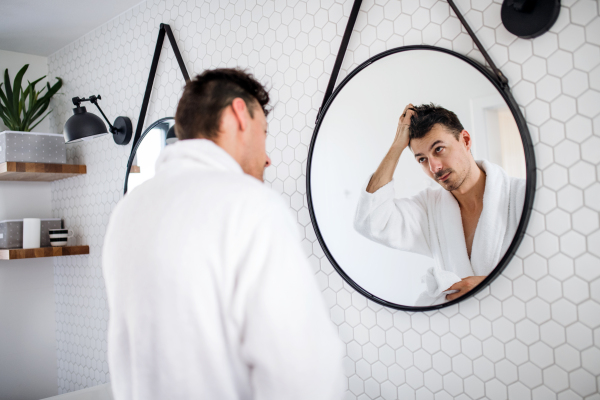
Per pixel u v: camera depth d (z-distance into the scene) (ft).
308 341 1.94
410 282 3.78
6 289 7.46
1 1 6.03
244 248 2.03
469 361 3.55
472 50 3.50
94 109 7.17
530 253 3.25
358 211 4.07
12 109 7.07
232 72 2.62
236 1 5.19
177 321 2.03
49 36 7.34
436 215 3.64
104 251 2.45
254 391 1.98
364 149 4.04
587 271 3.02
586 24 3.01
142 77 6.30
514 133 3.24
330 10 4.37
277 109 4.79
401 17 3.89
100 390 5.52
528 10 3.11
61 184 7.82
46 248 6.62
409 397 3.88
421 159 3.71
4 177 7.16
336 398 2.06
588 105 3.01
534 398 3.24
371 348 4.12
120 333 2.26
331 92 4.23
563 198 3.11
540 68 3.19
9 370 7.41
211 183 2.16
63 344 7.72
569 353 3.10
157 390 2.08
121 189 6.53
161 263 2.06
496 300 3.41
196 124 2.50
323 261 4.42
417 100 3.72
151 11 6.19
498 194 3.31
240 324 2.01
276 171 4.79
